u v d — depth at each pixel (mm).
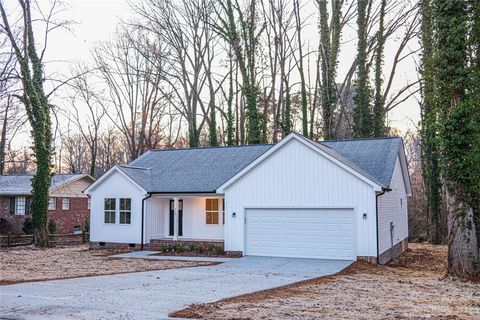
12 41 22438
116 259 20047
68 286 12391
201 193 22688
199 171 24797
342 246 18953
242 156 25609
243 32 38281
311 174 19609
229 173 23828
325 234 19297
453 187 14844
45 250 25016
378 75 35062
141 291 11594
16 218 35219
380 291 12062
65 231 37469
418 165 53500
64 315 8719
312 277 14562
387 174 20156
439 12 15055
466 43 14664
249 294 11258
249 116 35562
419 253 25094
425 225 35625
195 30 43344
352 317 8586
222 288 12172
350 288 12523
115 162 58406
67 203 37969
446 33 14805
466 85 14586
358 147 23250
